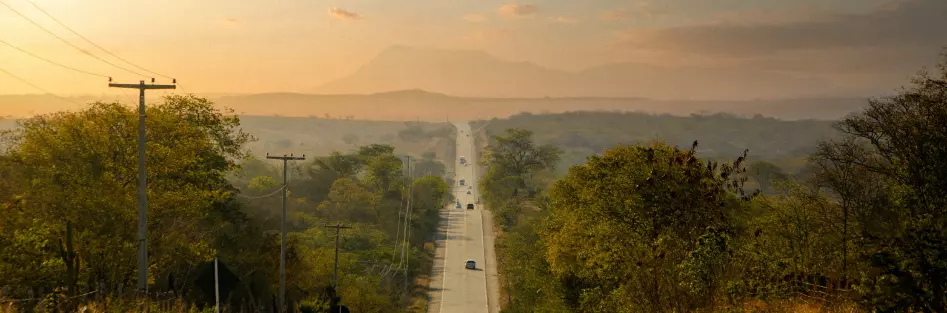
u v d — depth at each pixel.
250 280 38.25
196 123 41.66
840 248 22.41
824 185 23.78
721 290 20.48
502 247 111.50
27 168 29.28
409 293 89.06
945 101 19.06
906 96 19.92
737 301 20.03
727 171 23.56
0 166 29.30
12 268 24.45
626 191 27.33
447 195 178.12
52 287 24.89
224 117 43.72
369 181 138.62
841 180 22.77
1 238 25.55
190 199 32.47
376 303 63.25
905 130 19.48
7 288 21.39
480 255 115.19
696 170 24.00
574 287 39.47
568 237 35.88
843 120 22.11
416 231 124.12
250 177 133.88
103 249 27.59
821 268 22.48
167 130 33.69
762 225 24.22
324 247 80.44
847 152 23.05
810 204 24.02
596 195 30.08
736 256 21.45
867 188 22.41
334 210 115.38
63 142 29.39
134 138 31.62
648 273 23.31
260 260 43.16
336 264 54.91
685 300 22.14
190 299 30.03
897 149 19.84
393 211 124.56
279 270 45.28
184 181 34.78
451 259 112.12
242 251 42.72
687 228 23.39
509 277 87.19
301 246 55.22
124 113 31.89
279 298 39.69
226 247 42.59
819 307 19.84
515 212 137.00
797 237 23.31
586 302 33.84
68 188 28.55
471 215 155.50
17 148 29.86
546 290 45.53
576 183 37.59
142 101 28.81
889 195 19.45
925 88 19.61
